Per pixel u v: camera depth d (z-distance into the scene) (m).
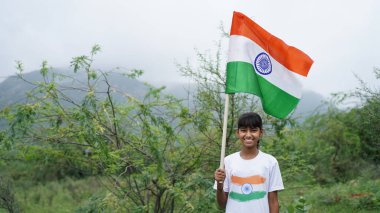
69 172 14.63
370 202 9.52
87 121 5.11
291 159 6.55
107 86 5.50
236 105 6.08
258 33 4.34
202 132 6.12
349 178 14.29
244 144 3.69
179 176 5.92
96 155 5.70
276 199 3.67
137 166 5.67
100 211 5.66
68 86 5.46
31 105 5.22
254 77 4.24
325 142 14.90
